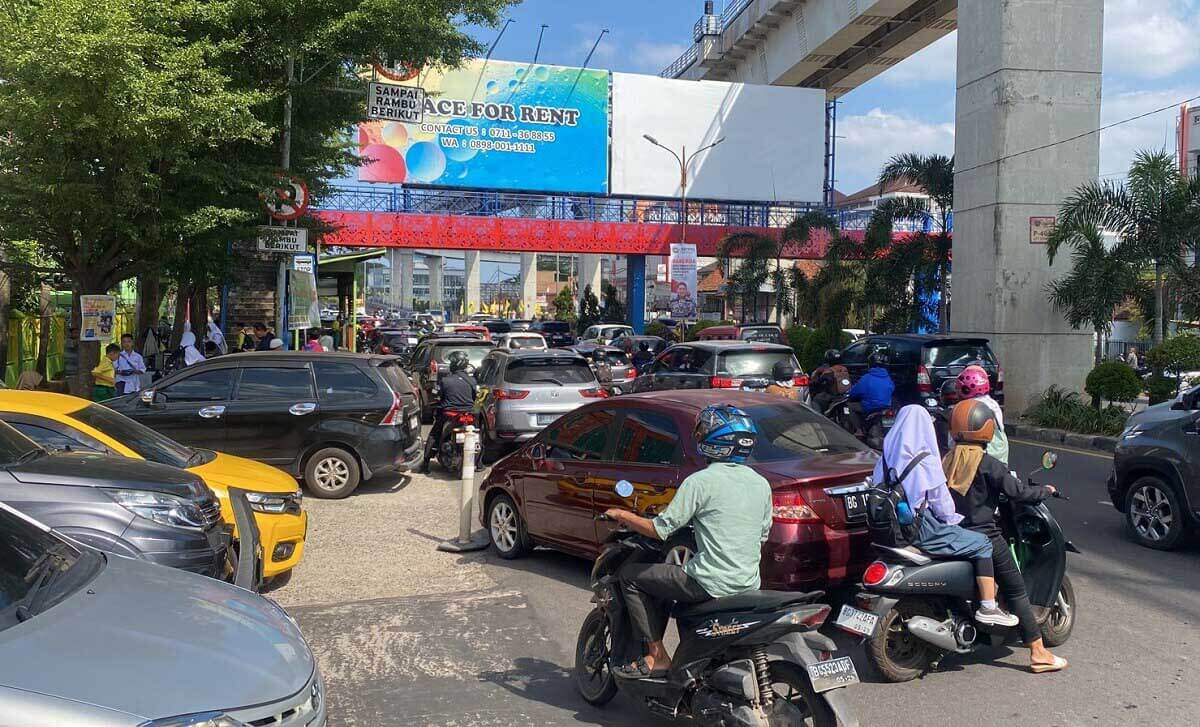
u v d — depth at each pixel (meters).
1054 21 18.75
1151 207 16.33
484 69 39.88
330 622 6.42
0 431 6.40
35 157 12.48
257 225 16.14
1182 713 4.88
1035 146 18.83
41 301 22.77
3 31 11.23
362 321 51.75
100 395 14.65
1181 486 8.12
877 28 38.16
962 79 20.09
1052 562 5.69
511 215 40.66
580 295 72.94
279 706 3.13
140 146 12.41
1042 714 4.87
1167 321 18.72
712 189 43.12
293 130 16.92
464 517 8.55
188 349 17.52
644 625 4.54
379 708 5.01
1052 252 17.28
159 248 14.61
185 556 5.79
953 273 20.53
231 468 7.52
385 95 17.28
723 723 4.12
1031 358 18.95
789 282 38.28
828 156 48.66
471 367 18.06
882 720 4.79
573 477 7.31
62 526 5.62
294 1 14.30
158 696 2.88
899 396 15.07
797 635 4.09
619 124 41.78
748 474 4.43
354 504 10.64
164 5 12.48
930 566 5.15
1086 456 14.23
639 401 7.11
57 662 2.92
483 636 6.16
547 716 4.93
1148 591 7.11
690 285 38.38
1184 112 50.84
